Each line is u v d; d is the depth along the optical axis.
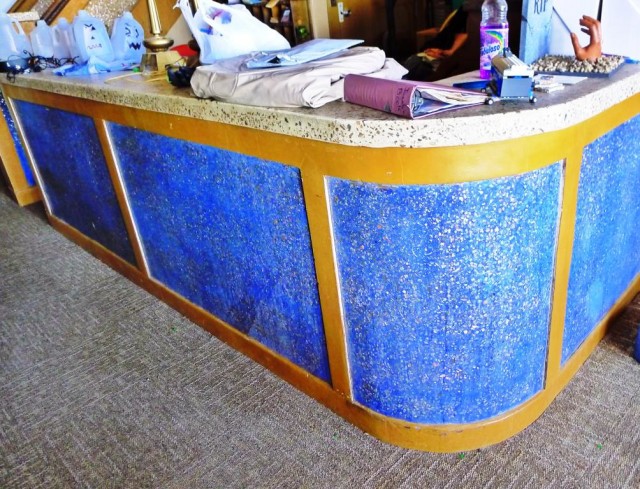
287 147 1.30
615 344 1.81
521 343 1.38
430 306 1.27
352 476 1.42
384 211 1.18
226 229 1.69
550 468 1.38
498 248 1.21
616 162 1.50
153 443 1.60
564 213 1.29
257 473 1.46
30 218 3.50
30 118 2.79
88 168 2.42
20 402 1.82
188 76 1.72
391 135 1.08
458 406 1.41
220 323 2.01
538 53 1.59
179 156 1.73
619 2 1.58
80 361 2.01
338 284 1.37
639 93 1.46
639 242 1.93
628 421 1.50
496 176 1.13
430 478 1.39
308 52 1.43
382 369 1.41
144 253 2.33
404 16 2.40
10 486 1.50
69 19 3.57
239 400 1.73
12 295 2.54
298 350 1.68
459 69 1.83
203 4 1.75
